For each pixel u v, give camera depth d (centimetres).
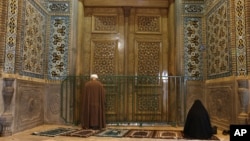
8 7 374
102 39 569
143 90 548
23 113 409
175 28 530
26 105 420
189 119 371
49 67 514
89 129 434
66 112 500
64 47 517
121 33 569
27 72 428
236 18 393
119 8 572
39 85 475
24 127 413
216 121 454
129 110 542
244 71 375
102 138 355
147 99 546
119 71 560
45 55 510
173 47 536
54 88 507
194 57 516
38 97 470
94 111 442
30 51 439
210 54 496
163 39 569
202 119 360
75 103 505
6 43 370
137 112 542
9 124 365
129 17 571
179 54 516
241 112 364
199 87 508
